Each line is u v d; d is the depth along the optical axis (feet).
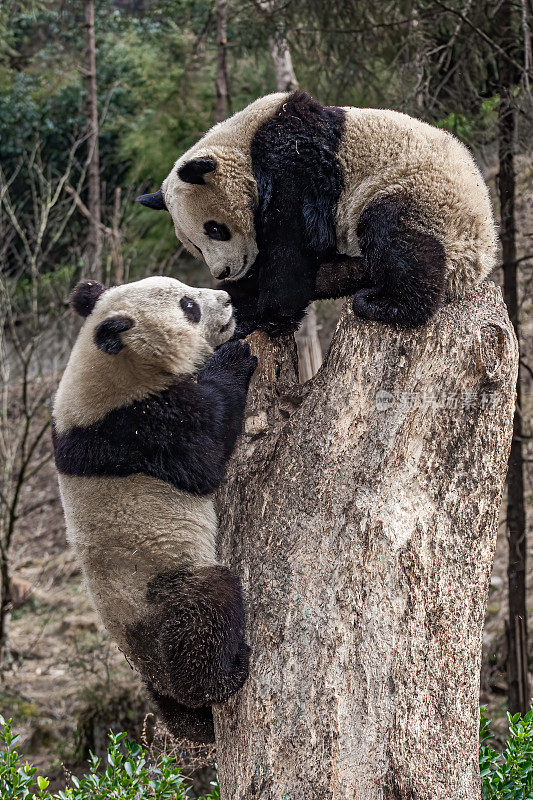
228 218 19.75
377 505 16.52
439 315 17.13
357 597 16.14
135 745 24.06
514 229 34.99
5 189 61.31
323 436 17.15
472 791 16.52
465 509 16.96
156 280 19.20
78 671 46.03
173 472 17.76
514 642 36.81
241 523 17.85
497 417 17.17
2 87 88.99
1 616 51.03
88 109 56.24
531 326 46.16
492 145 37.45
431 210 17.30
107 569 17.54
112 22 91.66
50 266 81.56
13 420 66.90
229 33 46.60
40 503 59.98
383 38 37.01
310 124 18.75
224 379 18.79
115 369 17.92
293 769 15.74
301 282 19.39
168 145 72.59
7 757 22.29
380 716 15.72
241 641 16.80
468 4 32.99
